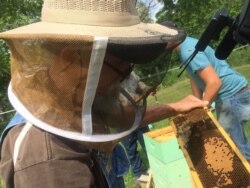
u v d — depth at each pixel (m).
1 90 19.06
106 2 1.31
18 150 1.32
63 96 1.30
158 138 3.46
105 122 1.45
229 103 4.08
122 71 1.43
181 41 1.47
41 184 1.24
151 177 4.46
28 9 18.98
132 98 1.61
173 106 2.42
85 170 1.32
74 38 1.19
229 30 1.71
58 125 1.31
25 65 1.33
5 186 1.41
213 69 3.73
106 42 1.21
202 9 24.81
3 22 18.17
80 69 1.27
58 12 1.33
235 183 2.02
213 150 2.26
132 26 1.39
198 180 2.08
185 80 16.56
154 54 1.38
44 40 1.22
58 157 1.28
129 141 4.99
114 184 1.68
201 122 2.47
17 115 1.51
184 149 2.33
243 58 16.73
